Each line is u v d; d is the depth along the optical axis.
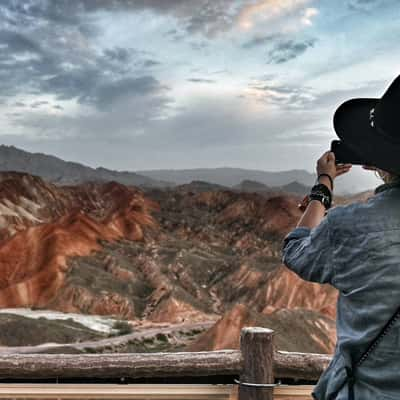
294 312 76.62
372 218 1.60
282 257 1.85
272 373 3.21
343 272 1.63
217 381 3.30
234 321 71.50
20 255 133.50
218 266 129.75
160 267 127.12
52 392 3.29
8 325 84.00
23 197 199.25
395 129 1.53
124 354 3.33
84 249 139.62
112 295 108.44
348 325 1.64
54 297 109.62
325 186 1.86
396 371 1.52
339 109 1.72
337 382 1.64
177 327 94.06
